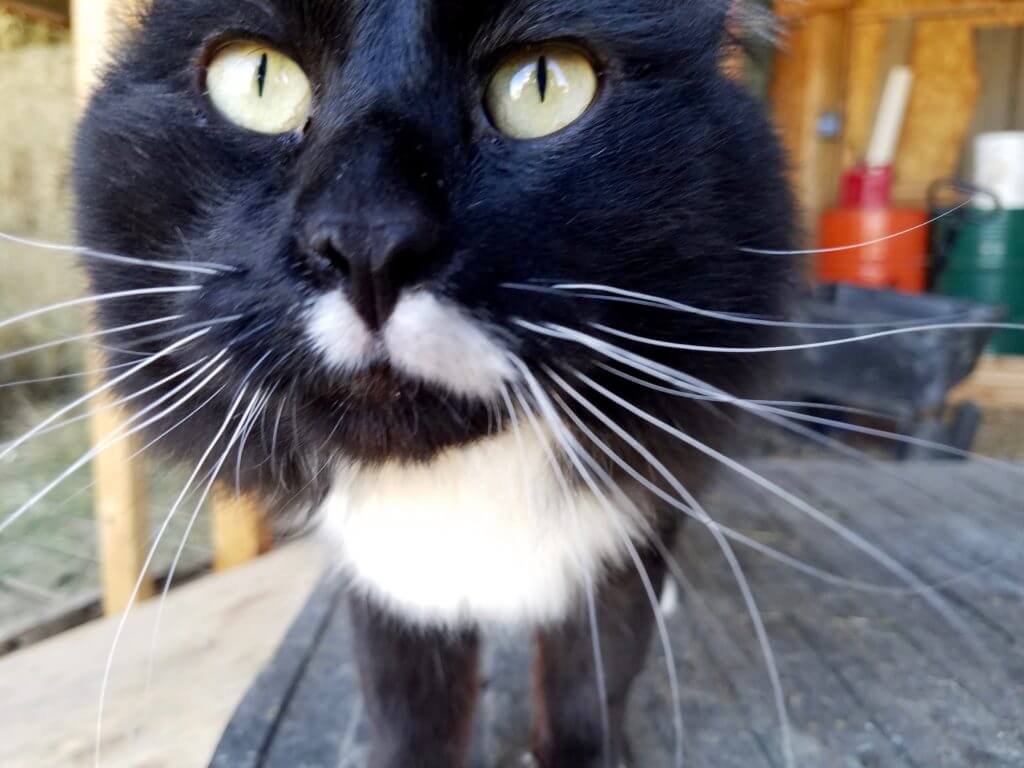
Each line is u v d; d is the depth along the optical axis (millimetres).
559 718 201
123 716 245
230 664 274
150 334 156
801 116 721
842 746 209
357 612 190
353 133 123
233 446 163
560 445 159
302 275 124
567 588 184
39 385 566
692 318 148
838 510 375
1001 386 715
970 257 693
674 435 161
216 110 143
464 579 179
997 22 739
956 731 214
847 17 727
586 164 135
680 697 232
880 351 471
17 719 246
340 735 217
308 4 131
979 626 272
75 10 280
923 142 776
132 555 329
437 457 150
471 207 125
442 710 193
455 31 130
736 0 177
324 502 178
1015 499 393
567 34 135
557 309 128
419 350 122
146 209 149
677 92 147
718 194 150
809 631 270
